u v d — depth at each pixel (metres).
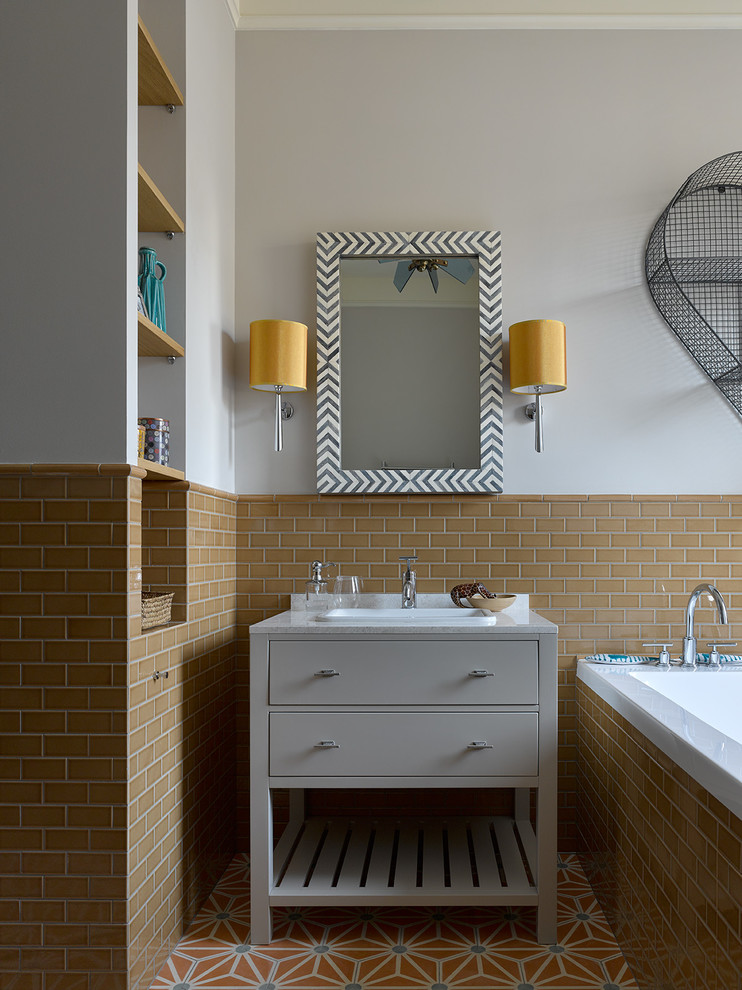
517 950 2.14
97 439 1.82
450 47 2.88
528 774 2.18
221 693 2.64
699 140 2.85
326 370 2.80
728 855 1.38
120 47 1.83
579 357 2.84
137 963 1.85
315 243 2.87
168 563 2.26
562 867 2.66
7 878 1.79
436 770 2.18
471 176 2.87
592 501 2.81
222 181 2.72
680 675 2.49
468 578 2.81
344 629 2.19
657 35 2.87
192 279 2.36
